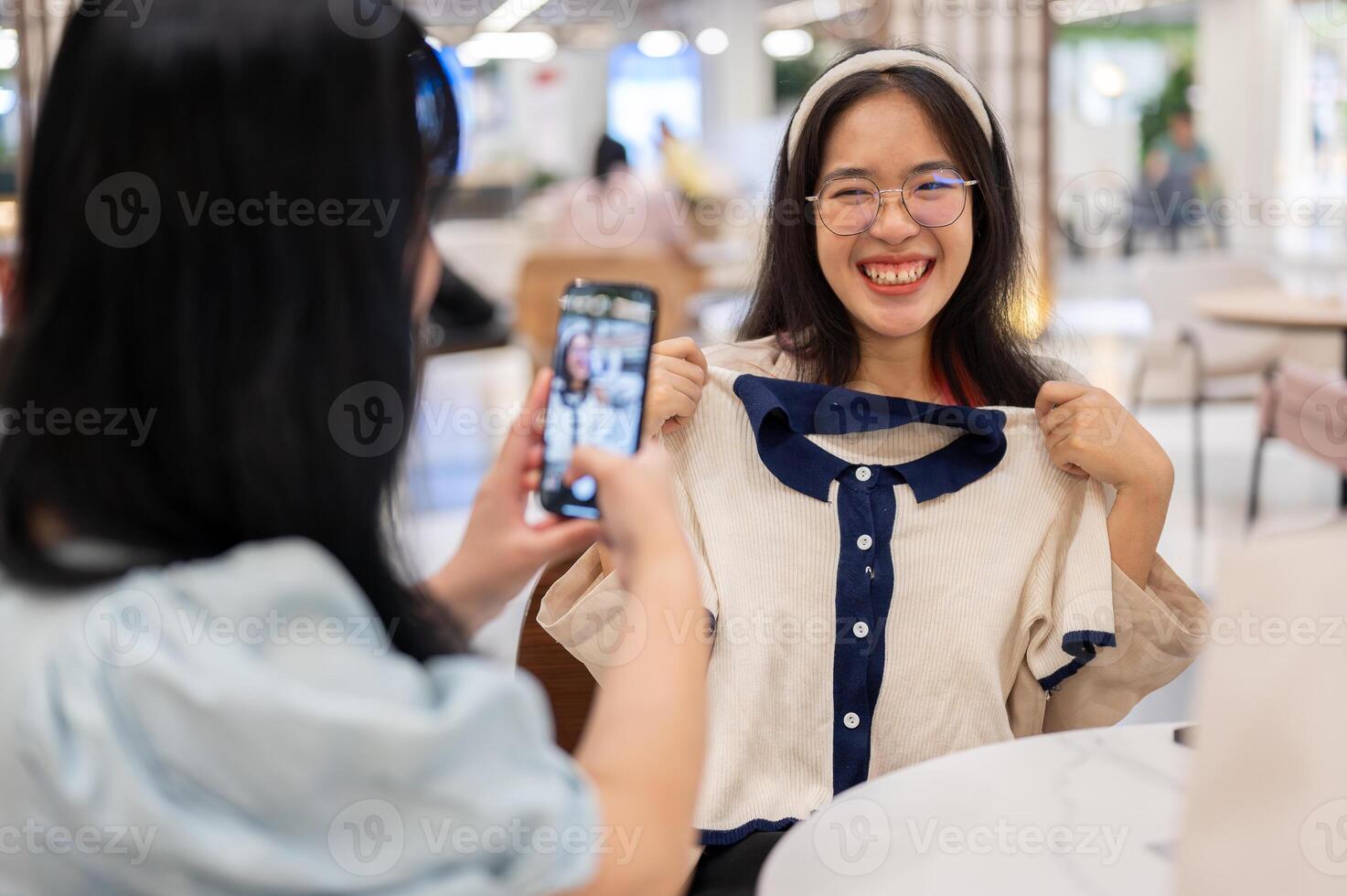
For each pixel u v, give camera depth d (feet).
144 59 2.26
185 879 2.11
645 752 2.49
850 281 5.07
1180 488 16.05
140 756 2.11
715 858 4.59
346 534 2.41
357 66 2.38
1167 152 39.75
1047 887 3.00
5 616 2.25
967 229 5.06
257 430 2.27
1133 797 3.44
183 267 2.26
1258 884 2.37
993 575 4.83
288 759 2.07
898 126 4.98
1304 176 44.60
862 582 4.78
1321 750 2.31
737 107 45.16
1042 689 4.88
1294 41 44.47
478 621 3.15
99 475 2.30
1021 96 18.90
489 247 23.32
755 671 4.73
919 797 3.49
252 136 2.28
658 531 2.73
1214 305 15.67
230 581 2.23
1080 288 35.88
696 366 5.02
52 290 2.29
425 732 2.08
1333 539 2.33
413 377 2.54
